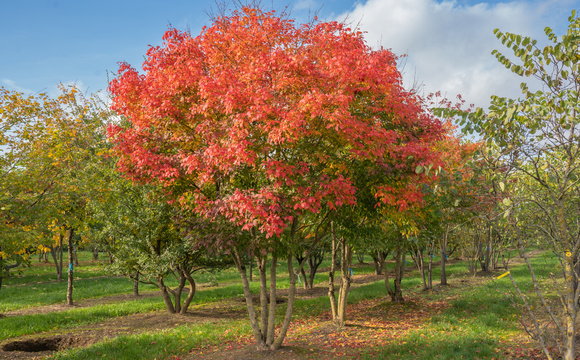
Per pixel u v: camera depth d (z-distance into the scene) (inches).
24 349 434.0
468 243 882.1
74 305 726.5
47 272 1294.3
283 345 379.6
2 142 452.1
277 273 1209.4
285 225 276.4
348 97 265.7
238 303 717.9
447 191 245.8
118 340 406.3
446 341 356.8
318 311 592.4
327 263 1502.2
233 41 327.0
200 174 312.3
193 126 329.4
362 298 721.6
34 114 502.0
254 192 307.3
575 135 192.7
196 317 572.4
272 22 318.0
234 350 366.9
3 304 733.9
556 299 523.8
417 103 346.9
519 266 1013.8
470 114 207.2
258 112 258.5
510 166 201.0
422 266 767.7
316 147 308.2
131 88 333.4
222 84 287.0
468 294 639.1
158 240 585.0
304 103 253.6
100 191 527.8
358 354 347.3
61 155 461.7
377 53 305.3
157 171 315.3
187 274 609.9
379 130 284.8
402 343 368.5
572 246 225.6
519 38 192.4
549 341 338.3
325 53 316.5
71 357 361.1
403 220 381.1
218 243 312.5
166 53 335.6
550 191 200.8
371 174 316.2
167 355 363.9
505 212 197.6
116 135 335.3
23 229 351.3
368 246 541.0
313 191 294.8
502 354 314.7
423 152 294.7
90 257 1908.2
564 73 184.2
